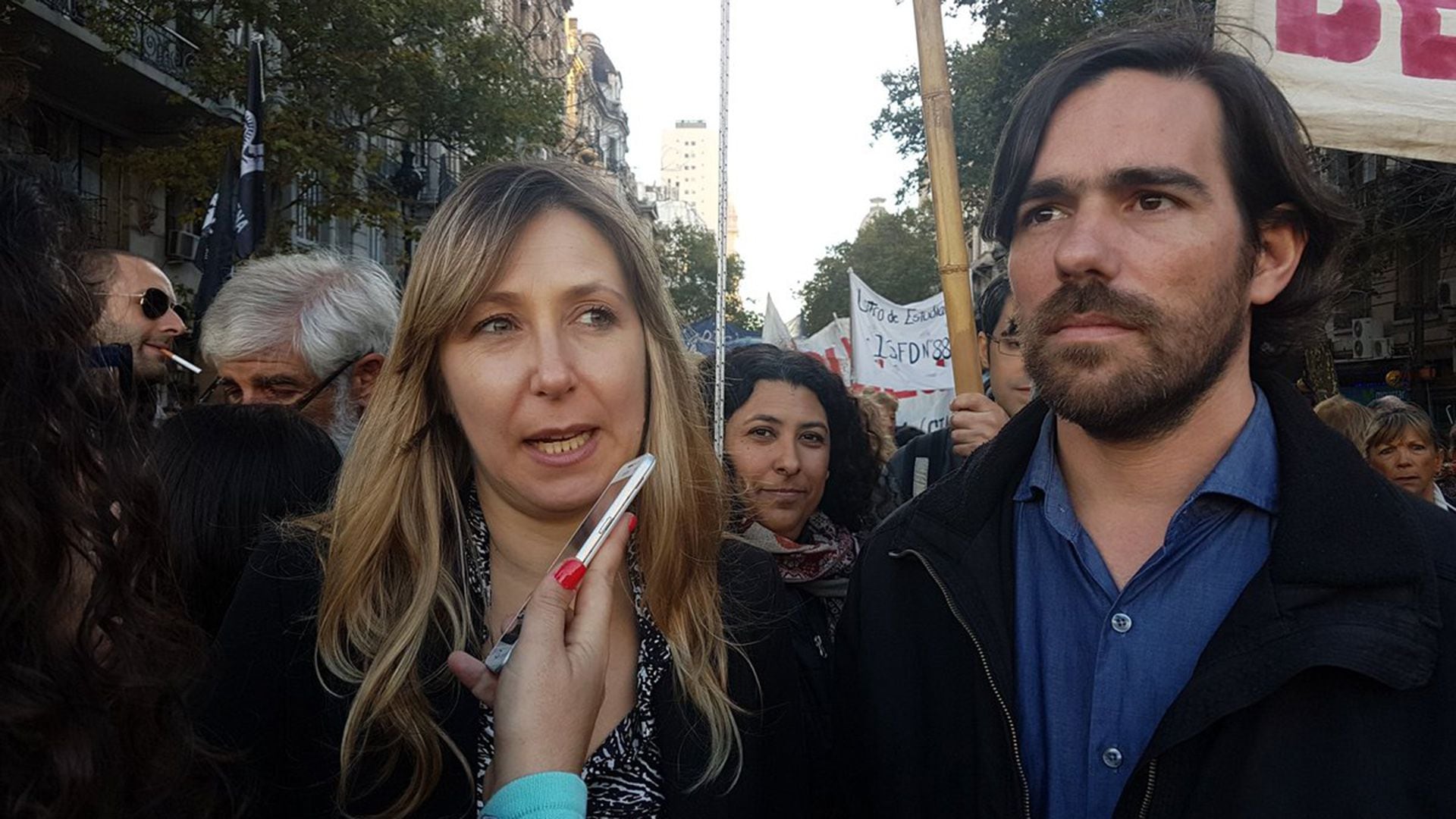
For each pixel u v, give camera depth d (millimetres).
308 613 1451
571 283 1349
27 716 851
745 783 1499
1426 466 4234
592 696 1209
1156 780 1278
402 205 15977
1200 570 1372
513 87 15688
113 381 1053
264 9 12688
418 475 1464
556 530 1456
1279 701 1240
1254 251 1381
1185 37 1410
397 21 13664
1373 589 1238
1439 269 15953
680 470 1508
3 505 879
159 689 1005
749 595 1630
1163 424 1359
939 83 2238
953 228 2234
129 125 14469
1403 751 1184
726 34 1829
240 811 1156
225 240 5348
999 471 1547
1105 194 1338
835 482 2750
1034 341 1387
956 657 1503
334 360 2494
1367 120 2785
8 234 918
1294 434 1356
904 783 1510
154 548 1065
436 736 1363
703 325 8445
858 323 9320
